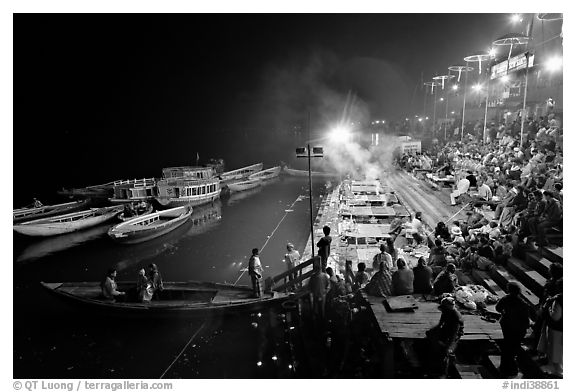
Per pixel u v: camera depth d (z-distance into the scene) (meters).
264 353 13.96
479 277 13.05
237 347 14.65
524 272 11.97
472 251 14.03
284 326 14.77
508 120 39.06
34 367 14.64
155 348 15.28
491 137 33.72
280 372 12.33
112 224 35.66
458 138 44.88
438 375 9.05
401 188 32.00
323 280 12.84
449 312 8.80
